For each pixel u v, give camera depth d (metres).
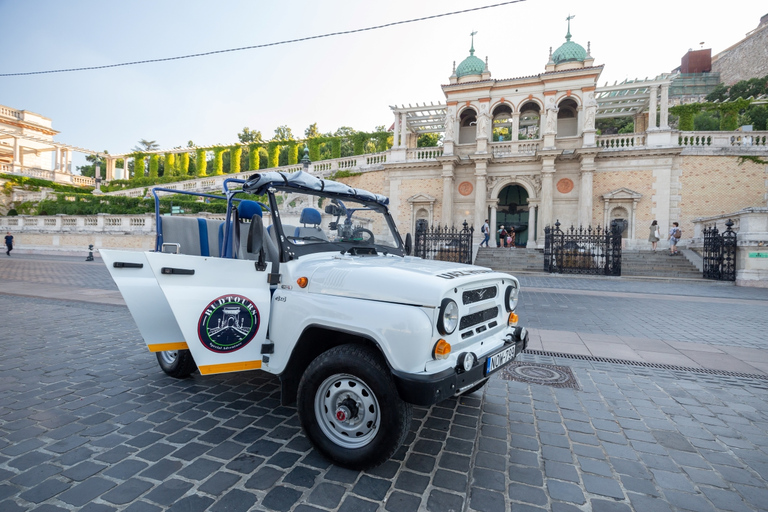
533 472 2.64
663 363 5.09
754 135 22.67
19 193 37.09
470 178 27.52
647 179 23.72
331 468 2.62
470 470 2.64
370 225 4.31
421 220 28.42
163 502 2.23
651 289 13.12
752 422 3.46
